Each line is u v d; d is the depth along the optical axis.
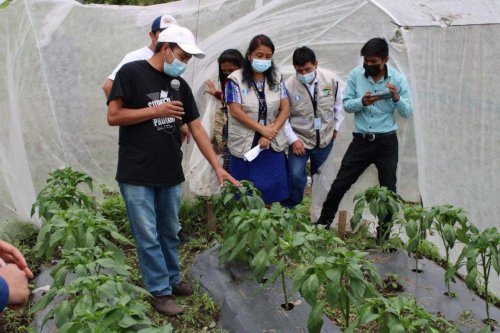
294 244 3.43
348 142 6.31
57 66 6.21
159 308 3.99
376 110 5.32
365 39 6.01
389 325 2.68
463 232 4.18
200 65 6.36
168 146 3.83
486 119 4.89
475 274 3.69
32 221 5.54
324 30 6.16
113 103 3.65
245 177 5.31
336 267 3.06
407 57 5.63
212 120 5.86
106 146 6.60
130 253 5.14
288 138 5.59
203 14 6.38
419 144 5.61
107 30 6.32
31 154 6.05
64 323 2.81
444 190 5.35
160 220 4.07
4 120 5.38
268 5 6.20
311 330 2.99
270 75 5.14
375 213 4.74
